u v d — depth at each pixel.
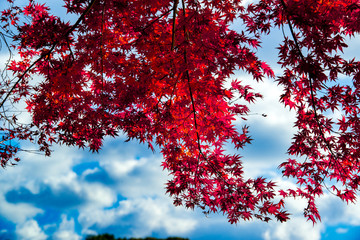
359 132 5.42
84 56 5.80
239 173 5.74
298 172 6.47
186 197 6.27
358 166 5.82
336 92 5.43
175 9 5.40
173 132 6.00
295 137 6.08
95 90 6.17
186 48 5.42
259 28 5.80
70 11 5.56
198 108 5.58
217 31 5.12
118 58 5.69
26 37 5.51
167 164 6.51
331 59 4.83
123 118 6.14
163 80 5.37
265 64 5.58
